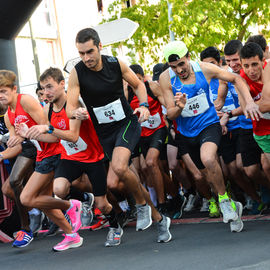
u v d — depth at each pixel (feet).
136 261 14.76
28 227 20.07
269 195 22.98
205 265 13.15
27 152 20.63
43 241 21.61
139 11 50.72
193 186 27.81
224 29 44.52
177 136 19.27
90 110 16.88
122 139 16.69
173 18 44.01
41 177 18.15
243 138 22.18
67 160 18.16
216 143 17.74
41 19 51.24
